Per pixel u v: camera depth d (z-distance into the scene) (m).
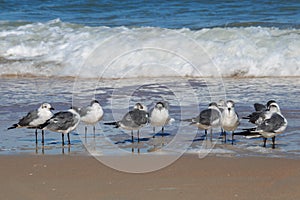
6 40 26.17
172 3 33.84
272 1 32.41
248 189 9.30
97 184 9.60
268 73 21.91
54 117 12.27
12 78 22.56
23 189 9.43
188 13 31.23
